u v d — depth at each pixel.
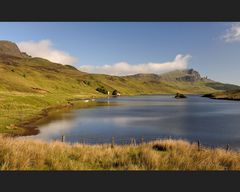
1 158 13.41
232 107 101.81
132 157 15.73
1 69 187.88
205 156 15.62
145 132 43.38
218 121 57.59
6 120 48.53
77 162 14.42
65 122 54.12
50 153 15.16
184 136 39.66
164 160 14.34
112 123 53.59
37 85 188.62
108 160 14.94
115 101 150.62
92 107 98.50
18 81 167.25
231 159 15.40
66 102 109.88
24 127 45.12
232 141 35.78
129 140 36.69
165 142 21.22
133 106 107.31
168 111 83.31
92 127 48.09
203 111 83.62
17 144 16.41
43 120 56.19
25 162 12.91
